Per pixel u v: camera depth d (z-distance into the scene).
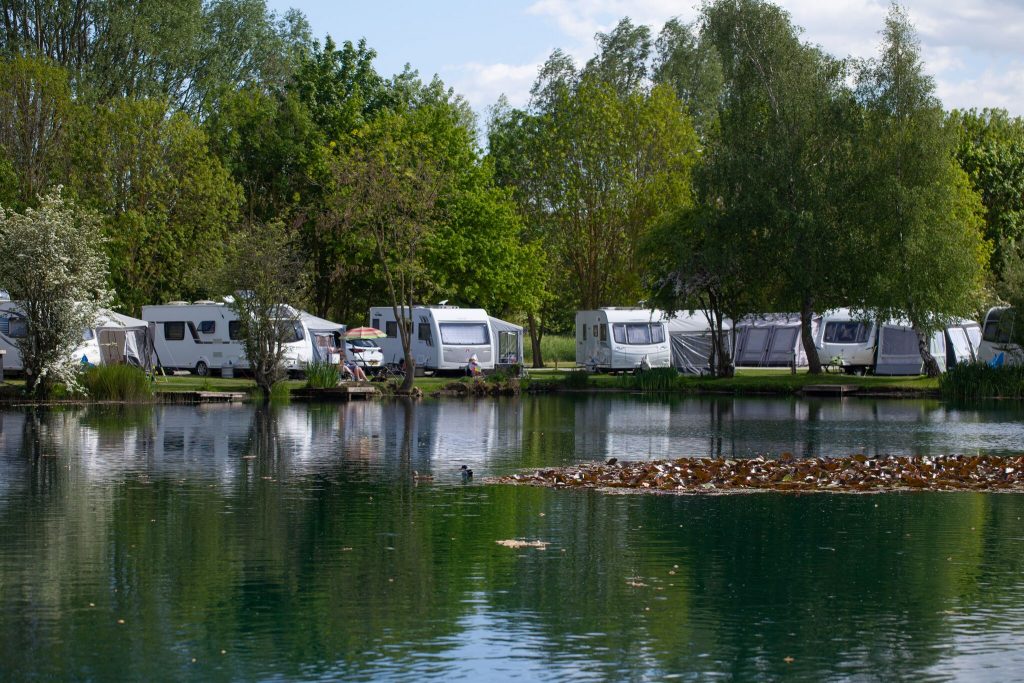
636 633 10.56
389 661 9.75
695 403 42.53
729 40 50.91
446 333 53.06
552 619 10.96
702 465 20.94
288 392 43.53
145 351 47.00
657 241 52.69
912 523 15.70
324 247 59.66
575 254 66.88
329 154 55.69
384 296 60.25
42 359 37.69
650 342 57.53
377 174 46.59
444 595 11.77
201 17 70.56
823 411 38.00
